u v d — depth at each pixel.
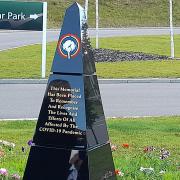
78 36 5.98
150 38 34.41
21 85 20.05
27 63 24.33
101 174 6.07
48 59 25.58
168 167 8.30
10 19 22.69
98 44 30.56
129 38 34.03
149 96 18.20
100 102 6.16
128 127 11.80
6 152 9.09
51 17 47.62
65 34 6.01
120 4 52.25
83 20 6.03
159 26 49.28
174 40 33.75
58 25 46.47
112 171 6.25
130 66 24.22
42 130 6.05
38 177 6.07
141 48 29.83
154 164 8.39
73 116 5.96
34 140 6.08
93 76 6.12
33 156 6.08
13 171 7.69
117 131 11.27
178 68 24.14
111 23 48.88
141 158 8.71
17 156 8.77
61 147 6.00
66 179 5.96
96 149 6.02
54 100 6.02
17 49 28.66
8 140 10.19
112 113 14.82
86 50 6.04
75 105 5.96
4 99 16.97
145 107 16.03
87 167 5.90
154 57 27.08
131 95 18.33
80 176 5.92
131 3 52.75
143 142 10.26
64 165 5.98
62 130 5.99
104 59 25.97
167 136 10.96
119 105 16.30
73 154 5.95
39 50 28.30
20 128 11.67
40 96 17.64
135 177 7.58
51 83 6.04
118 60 25.89
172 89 19.88
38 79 20.69
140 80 21.38
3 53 27.16
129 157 8.77
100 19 49.19
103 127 6.16
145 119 13.30
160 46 30.98
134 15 51.00
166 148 9.80
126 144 9.65
